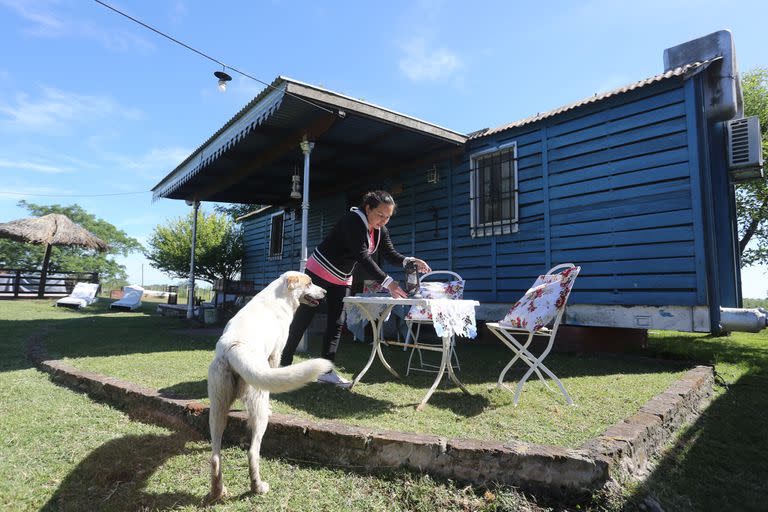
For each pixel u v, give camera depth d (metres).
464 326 3.02
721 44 4.93
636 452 1.97
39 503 1.74
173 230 15.91
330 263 3.32
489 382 3.53
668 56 5.43
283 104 5.09
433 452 1.90
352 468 2.01
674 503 1.74
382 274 3.09
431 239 7.47
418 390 3.22
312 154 7.20
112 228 40.75
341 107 5.14
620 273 4.94
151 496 1.81
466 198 6.91
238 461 2.13
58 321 8.63
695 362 4.33
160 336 6.44
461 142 6.65
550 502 1.69
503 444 1.89
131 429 2.52
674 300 4.48
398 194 8.20
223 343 1.97
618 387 3.25
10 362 4.37
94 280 18.70
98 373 3.56
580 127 5.43
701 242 4.31
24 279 16.77
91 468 2.03
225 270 15.16
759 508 1.76
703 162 4.52
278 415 2.38
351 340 6.63
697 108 4.56
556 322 2.83
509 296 6.16
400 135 6.32
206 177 8.76
